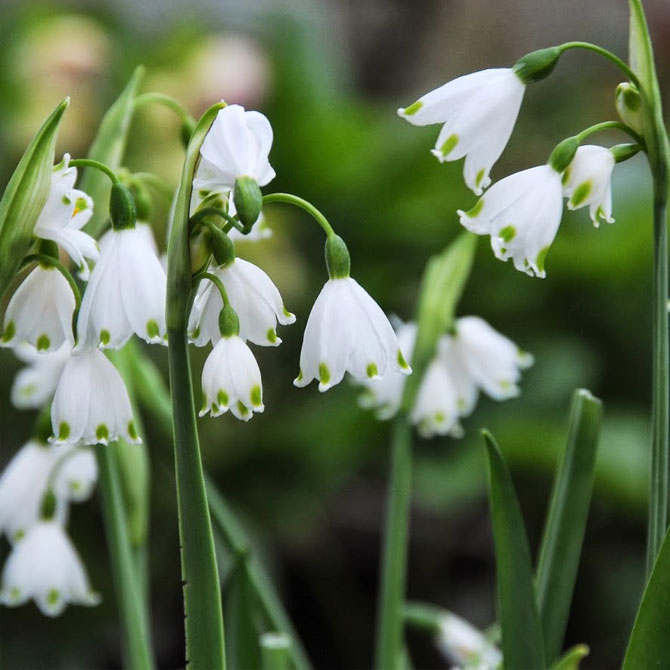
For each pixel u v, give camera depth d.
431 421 0.69
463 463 1.16
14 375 1.14
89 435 0.56
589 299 1.26
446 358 0.69
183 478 0.55
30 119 1.18
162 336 0.55
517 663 0.60
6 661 1.13
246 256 1.16
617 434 1.17
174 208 0.55
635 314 1.25
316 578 1.29
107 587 1.15
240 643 0.63
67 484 0.67
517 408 1.20
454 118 0.57
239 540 0.65
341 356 0.55
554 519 0.61
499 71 0.57
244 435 1.19
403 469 0.67
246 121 0.54
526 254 0.57
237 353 0.55
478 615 1.25
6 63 1.22
